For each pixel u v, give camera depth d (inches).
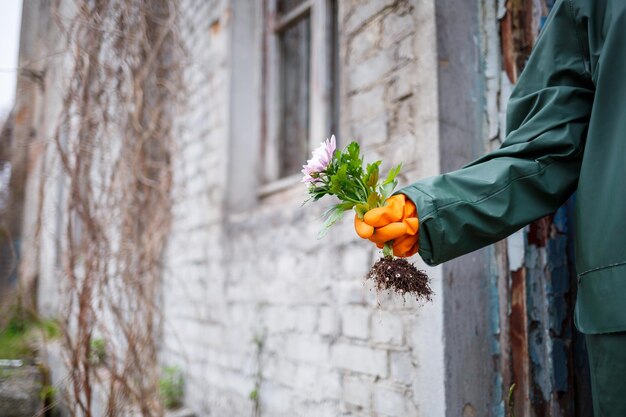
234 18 129.0
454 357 63.1
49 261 151.9
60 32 109.6
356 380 77.2
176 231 143.6
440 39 68.0
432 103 67.2
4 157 137.2
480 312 66.4
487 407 65.4
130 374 104.0
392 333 71.0
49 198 138.8
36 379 109.3
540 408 65.2
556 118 43.4
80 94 105.2
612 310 37.6
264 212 106.3
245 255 110.9
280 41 128.1
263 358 101.3
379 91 76.7
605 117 40.7
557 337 67.2
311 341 88.0
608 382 38.2
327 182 46.4
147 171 123.3
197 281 129.9
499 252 68.4
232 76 126.8
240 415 106.0
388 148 74.4
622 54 40.1
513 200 41.6
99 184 112.0
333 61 105.7
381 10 77.4
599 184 40.1
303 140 127.1
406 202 41.2
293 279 94.4
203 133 135.9
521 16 70.2
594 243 39.7
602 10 42.6
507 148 44.1
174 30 122.7
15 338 132.6
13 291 130.6
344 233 82.4
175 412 121.4
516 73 68.7
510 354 66.3
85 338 98.6
